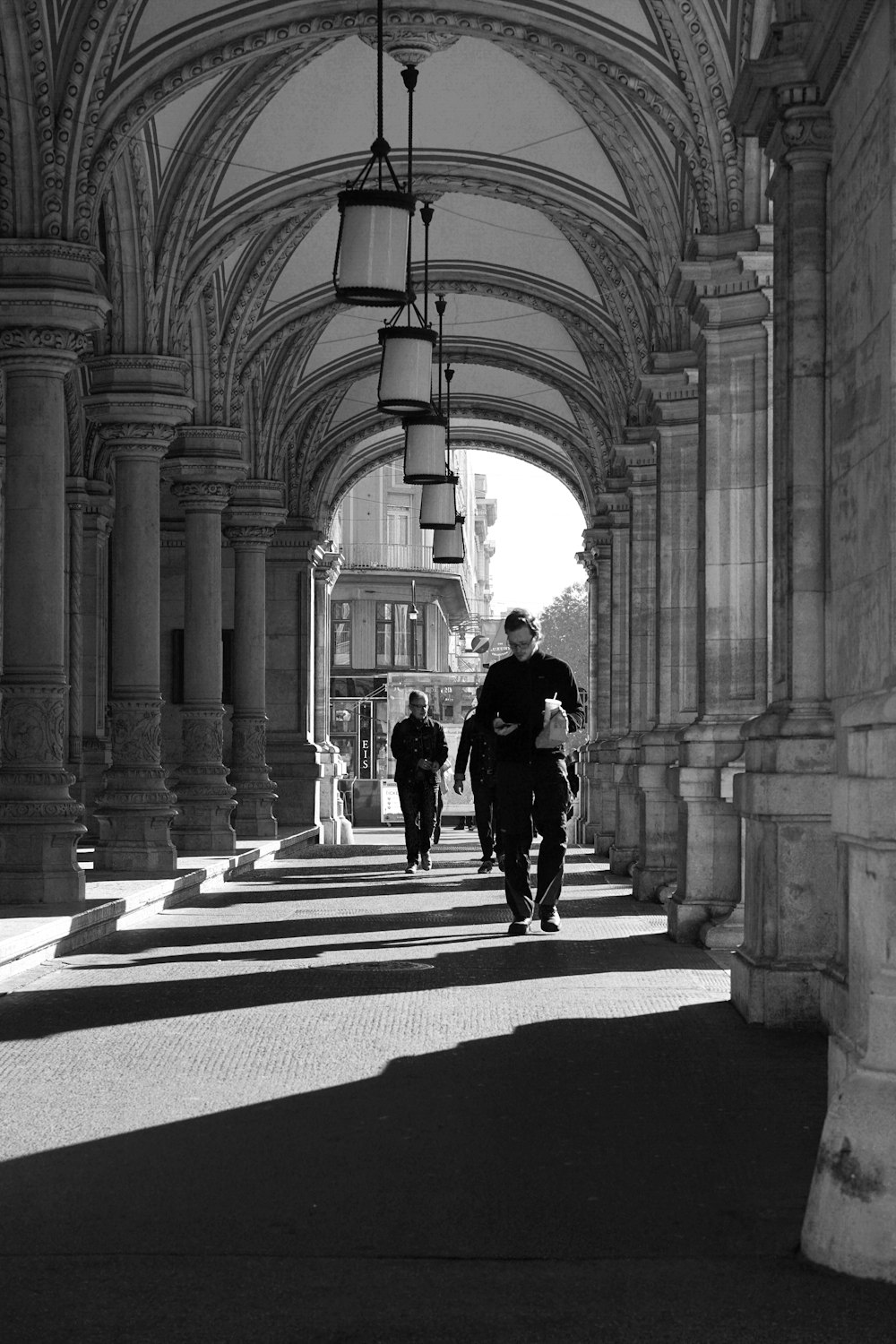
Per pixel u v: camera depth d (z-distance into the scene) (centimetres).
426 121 1841
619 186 1828
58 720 1380
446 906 1545
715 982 1018
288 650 2919
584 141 1819
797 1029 849
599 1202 527
